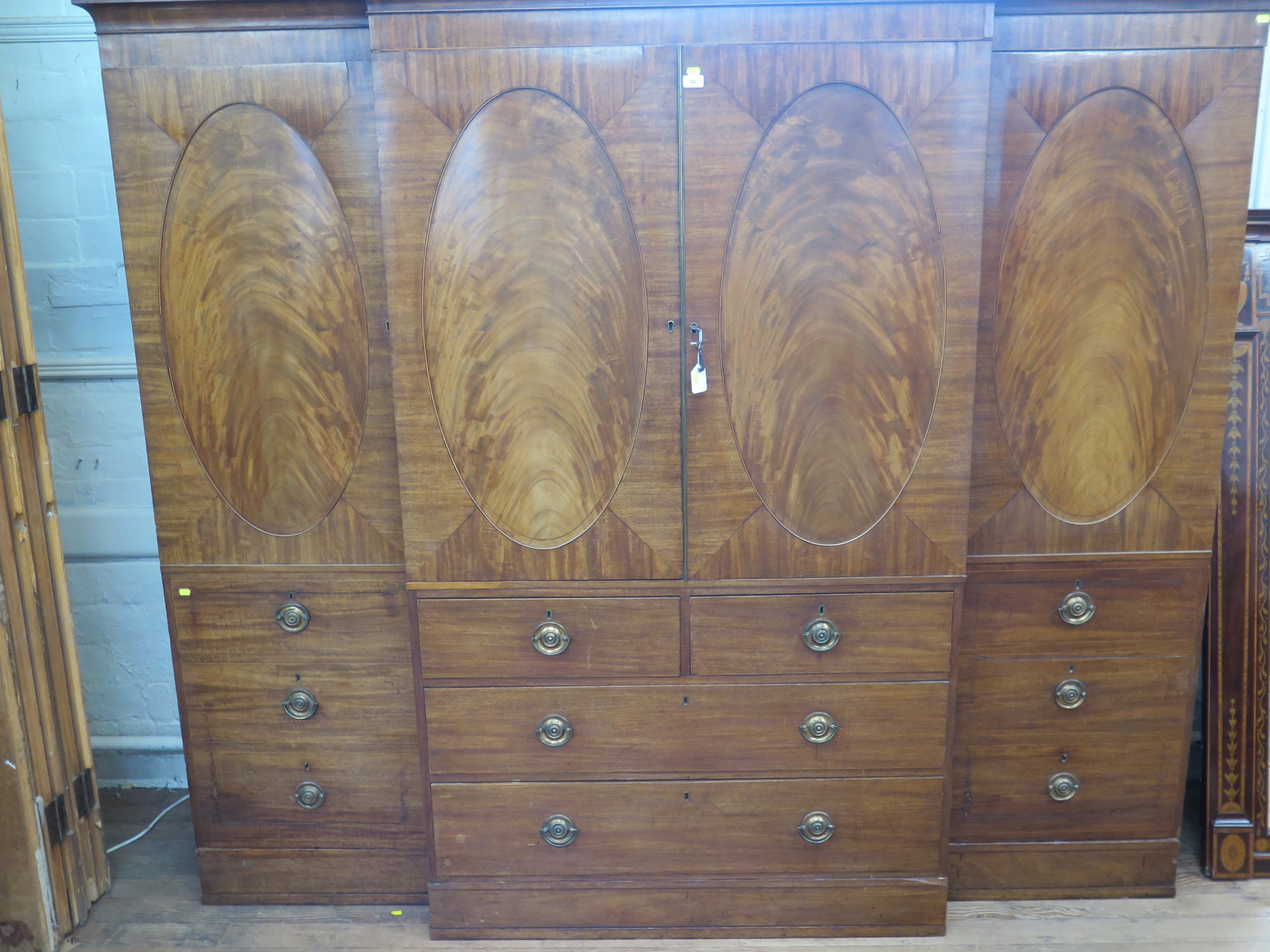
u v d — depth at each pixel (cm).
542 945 200
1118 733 206
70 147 232
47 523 204
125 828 241
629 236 173
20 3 225
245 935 204
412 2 165
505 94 168
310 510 197
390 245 174
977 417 192
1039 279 187
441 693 191
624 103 168
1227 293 187
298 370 192
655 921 201
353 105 181
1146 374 190
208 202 185
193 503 197
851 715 191
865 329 176
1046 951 195
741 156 169
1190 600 200
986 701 204
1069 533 197
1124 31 177
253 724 207
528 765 194
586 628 188
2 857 193
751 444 180
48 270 238
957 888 212
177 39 180
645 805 196
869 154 170
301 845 212
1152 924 204
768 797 195
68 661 208
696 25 165
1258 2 175
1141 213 184
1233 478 210
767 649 188
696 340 175
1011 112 181
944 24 165
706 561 184
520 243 174
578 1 164
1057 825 210
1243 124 180
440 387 179
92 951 198
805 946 199
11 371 192
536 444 181
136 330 190
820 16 165
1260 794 215
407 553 185
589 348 177
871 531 183
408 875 212
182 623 202
